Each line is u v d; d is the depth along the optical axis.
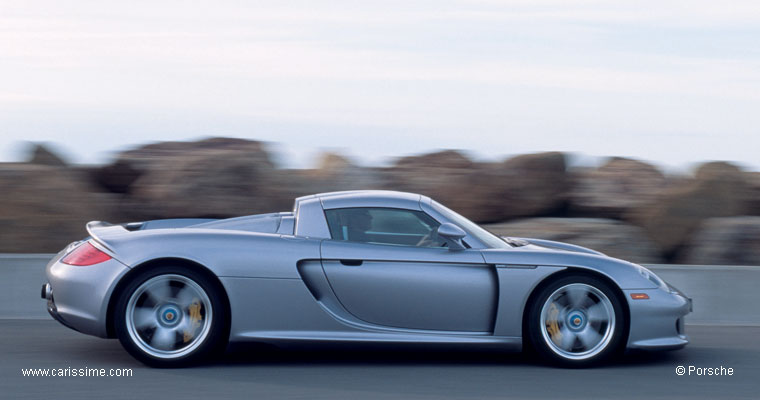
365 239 5.33
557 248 5.97
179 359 5.00
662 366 5.38
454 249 5.26
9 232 9.04
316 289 5.14
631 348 5.25
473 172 10.87
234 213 9.94
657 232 10.53
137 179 11.00
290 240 5.21
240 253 5.07
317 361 5.34
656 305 5.25
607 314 5.24
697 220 10.50
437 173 10.95
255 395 4.43
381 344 5.18
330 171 10.66
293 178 10.39
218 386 4.61
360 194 5.55
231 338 5.05
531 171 10.83
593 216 10.98
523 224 10.06
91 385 4.61
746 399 4.56
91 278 4.97
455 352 5.71
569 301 5.25
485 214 10.67
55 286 5.10
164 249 5.01
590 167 11.48
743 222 10.23
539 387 4.72
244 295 5.03
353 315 5.17
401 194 5.63
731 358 5.74
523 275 5.19
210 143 11.04
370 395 4.48
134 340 4.96
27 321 6.82
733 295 7.45
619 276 5.25
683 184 10.99
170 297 5.02
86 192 9.97
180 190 9.97
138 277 4.96
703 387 4.83
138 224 5.88
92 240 5.24
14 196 9.16
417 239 5.37
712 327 7.14
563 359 5.20
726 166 10.95
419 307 5.18
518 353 5.72
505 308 5.18
